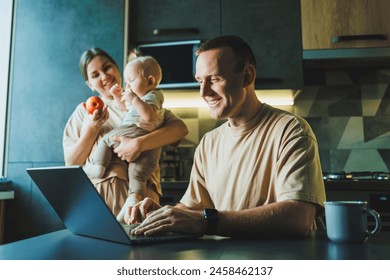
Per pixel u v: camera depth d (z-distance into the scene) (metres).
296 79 2.33
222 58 0.99
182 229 0.78
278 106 2.62
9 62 2.46
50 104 2.35
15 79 2.39
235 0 2.40
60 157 2.29
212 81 1.00
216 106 1.03
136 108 1.41
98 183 1.39
